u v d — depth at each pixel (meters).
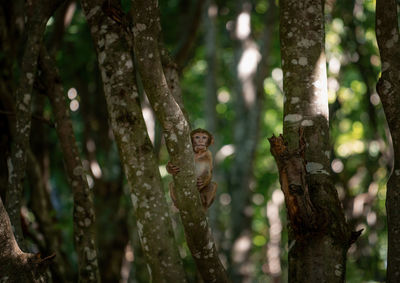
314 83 7.09
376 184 17.88
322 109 7.07
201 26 20.45
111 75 6.93
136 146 6.72
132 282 15.53
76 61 16.47
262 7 20.86
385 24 6.85
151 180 6.70
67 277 12.12
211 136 7.93
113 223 14.10
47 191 12.94
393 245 6.68
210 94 19.06
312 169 6.82
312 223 6.48
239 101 18.84
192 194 6.11
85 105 16.00
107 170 14.44
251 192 18.47
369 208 17.91
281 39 7.29
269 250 24.77
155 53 5.93
